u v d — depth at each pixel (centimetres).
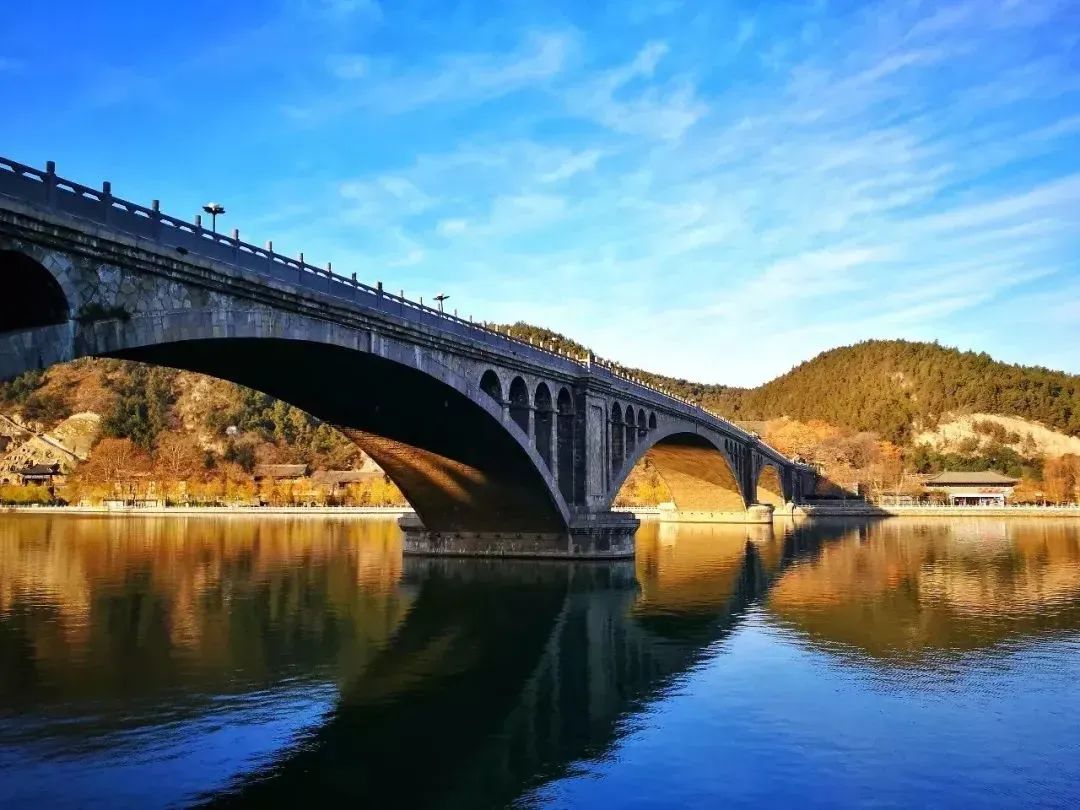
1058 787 2012
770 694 2802
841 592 5028
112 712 2550
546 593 4978
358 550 7881
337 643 3559
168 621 3988
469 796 1959
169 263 2794
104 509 16800
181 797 1938
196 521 13588
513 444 5531
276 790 1986
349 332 3844
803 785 2025
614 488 7188
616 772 2114
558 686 2908
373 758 2205
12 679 2900
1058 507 15262
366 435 5681
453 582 5441
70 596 4747
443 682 2959
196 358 3725
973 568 6303
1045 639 3641
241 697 2736
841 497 18325
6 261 2347
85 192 2544
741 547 8250
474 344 4891
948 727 2456
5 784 1997
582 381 6606
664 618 4162
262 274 3238
